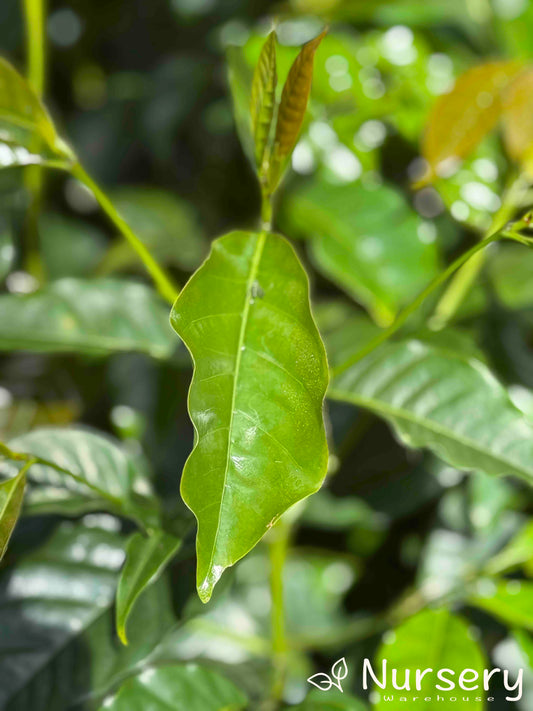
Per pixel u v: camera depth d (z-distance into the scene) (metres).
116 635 0.69
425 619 0.74
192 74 1.16
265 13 1.16
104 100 1.23
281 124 0.63
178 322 0.58
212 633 0.84
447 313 0.84
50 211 1.14
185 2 1.20
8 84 0.67
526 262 0.86
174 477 0.90
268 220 0.65
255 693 0.80
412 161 0.93
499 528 0.87
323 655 0.84
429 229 0.85
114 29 1.28
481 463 0.70
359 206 0.87
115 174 1.19
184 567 0.69
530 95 0.78
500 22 0.93
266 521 0.57
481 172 0.85
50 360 0.98
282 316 0.60
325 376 0.59
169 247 1.03
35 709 0.68
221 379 0.59
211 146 1.11
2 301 0.76
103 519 0.74
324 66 0.88
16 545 0.73
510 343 0.87
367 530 0.95
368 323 0.79
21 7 1.14
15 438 0.72
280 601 0.75
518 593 0.77
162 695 0.71
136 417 0.88
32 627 0.70
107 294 0.77
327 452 0.58
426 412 0.72
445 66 0.91
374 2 0.98
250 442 0.58
